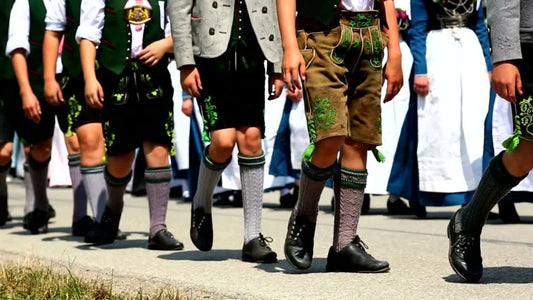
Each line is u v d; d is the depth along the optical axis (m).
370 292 4.26
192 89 5.11
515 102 4.07
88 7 5.81
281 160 9.03
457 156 7.75
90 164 6.48
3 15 7.21
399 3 8.29
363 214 8.36
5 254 5.81
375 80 4.64
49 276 4.39
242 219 7.98
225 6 5.10
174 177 10.23
